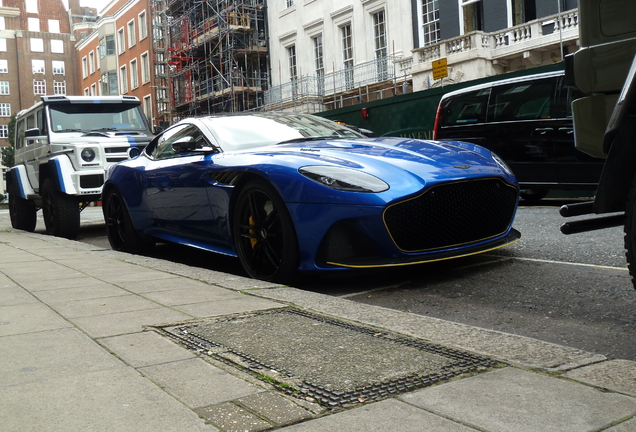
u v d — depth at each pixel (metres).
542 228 6.42
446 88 11.33
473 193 4.16
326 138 5.11
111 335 2.76
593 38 2.78
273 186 4.21
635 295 3.60
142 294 3.71
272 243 4.34
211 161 4.89
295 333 2.76
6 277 4.49
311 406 1.93
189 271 4.53
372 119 13.04
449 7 21.69
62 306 3.40
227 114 5.66
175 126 5.95
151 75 43.03
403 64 23.61
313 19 28.97
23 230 10.59
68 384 2.13
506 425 1.76
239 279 4.14
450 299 3.78
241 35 32.78
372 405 1.93
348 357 2.41
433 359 2.36
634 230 2.47
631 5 2.63
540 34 18.28
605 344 2.79
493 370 2.22
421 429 1.75
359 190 3.86
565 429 1.73
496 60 19.61
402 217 3.89
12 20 74.31
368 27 25.86
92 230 10.30
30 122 9.92
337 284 4.36
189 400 1.98
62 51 75.69
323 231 3.96
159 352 2.50
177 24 38.22
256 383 2.14
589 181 8.36
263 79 32.44
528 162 8.91
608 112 2.77
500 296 3.78
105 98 9.54
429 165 4.12
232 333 2.77
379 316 3.04
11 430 1.77
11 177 10.52
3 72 73.06
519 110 9.01
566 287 3.87
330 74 27.31
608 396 1.95
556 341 2.88
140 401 1.98
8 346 2.61
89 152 8.36
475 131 9.48
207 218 4.98
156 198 5.68
